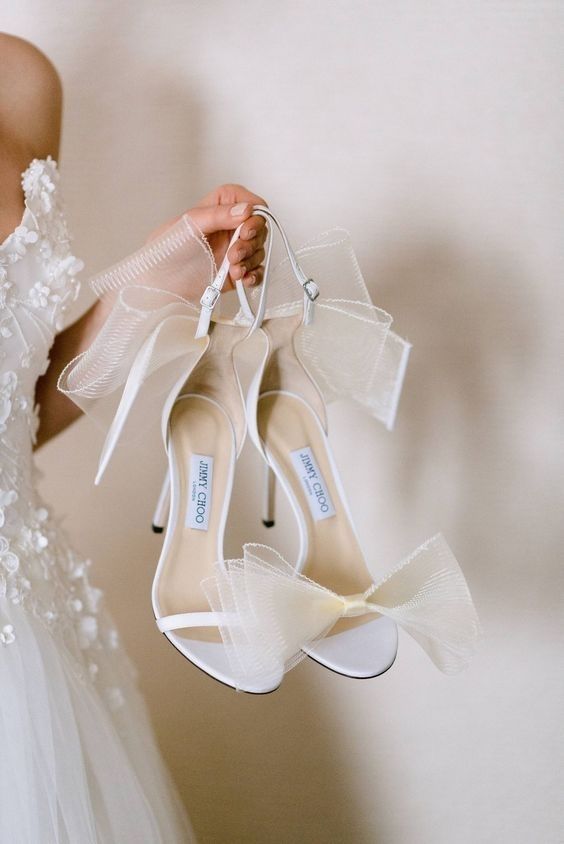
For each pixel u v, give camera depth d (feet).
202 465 3.26
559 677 3.96
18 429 3.08
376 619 3.09
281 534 4.03
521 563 3.95
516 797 4.00
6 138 3.23
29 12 4.01
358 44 3.88
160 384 3.46
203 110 3.97
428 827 4.04
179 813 3.28
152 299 3.14
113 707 3.16
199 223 3.16
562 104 3.80
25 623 2.90
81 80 4.01
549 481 3.91
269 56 3.92
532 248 3.84
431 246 3.89
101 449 4.09
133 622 4.12
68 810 2.80
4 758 2.76
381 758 4.05
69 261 3.13
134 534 4.10
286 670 2.98
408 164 3.88
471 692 4.00
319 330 3.27
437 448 3.96
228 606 2.94
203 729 4.13
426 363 3.94
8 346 3.03
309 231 3.95
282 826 4.11
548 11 3.79
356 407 3.99
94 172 4.03
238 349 3.27
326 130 3.92
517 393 3.90
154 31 3.97
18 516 3.01
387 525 4.01
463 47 3.83
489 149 3.84
